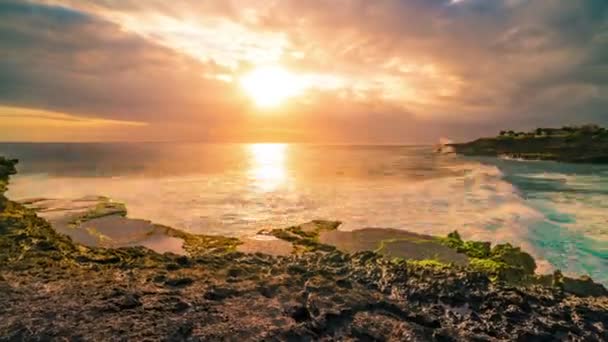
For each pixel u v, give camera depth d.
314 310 9.40
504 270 15.30
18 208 25.77
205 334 7.97
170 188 43.06
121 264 13.11
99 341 7.41
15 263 12.62
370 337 8.29
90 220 25.69
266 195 38.38
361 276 12.38
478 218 27.64
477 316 9.62
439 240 20.47
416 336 8.30
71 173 58.19
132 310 8.90
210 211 30.50
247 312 9.18
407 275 12.22
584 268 18.12
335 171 65.56
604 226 25.38
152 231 23.14
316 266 13.73
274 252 19.03
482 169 69.94
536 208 31.36
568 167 74.88
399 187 43.91
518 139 121.88
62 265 12.69
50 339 7.38
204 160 95.62
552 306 10.32
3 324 7.85
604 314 9.82
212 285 10.77
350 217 28.31
